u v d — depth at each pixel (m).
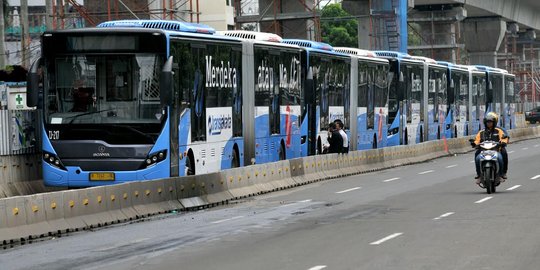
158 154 29.34
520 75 169.12
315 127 44.78
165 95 28.84
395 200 28.14
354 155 44.59
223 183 31.00
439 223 21.42
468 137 66.56
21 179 30.89
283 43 41.56
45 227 22.03
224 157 34.53
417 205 26.23
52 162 29.56
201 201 29.17
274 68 40.19
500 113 87.31
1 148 29.95
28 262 17.25
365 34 88.50
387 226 21.08
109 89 29.50
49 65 29.66
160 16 67.81
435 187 33.12
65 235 22.11
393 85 57.81
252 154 37.53
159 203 27.03
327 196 30.67
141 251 18.09
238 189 32.09
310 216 24.03
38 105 29.92
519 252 16.44
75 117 29.50
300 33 79.81
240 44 36.53
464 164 49.59
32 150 31.75
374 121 53.97
